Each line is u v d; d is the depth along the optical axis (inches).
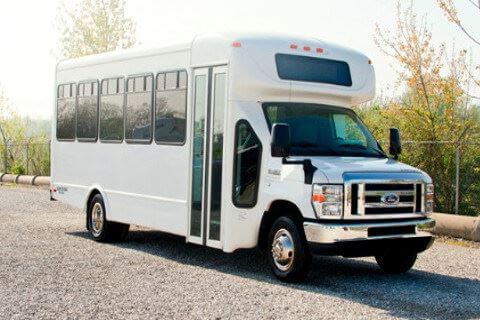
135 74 497.4
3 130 1428.4
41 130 1437.0
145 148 480.1
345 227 354.0
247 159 394.6
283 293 348.5
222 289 354.9
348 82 429.1
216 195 410.9
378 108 709.9
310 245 358.9
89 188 543.2
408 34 695.7
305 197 360.8
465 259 480.4
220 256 468.4
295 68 410.3
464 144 631.8
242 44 400.5
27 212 729.0
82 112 561.9
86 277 380.5
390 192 370.6
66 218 679.7
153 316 296.7
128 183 498.3
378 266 449.7
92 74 551.5
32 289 345.7
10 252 459.5
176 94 451.5
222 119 409.1
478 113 659.4
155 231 600.1
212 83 418.0
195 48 434.6
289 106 405.4
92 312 301.3
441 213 616.7
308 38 430.6
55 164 598.5
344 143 406.9
